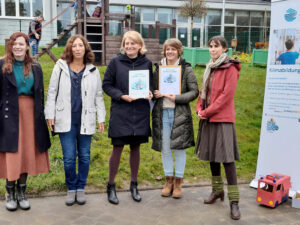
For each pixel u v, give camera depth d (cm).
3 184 401
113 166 379
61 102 353
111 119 370
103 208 366
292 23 390
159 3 1986
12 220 332
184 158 396
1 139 332
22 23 1549
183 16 1694
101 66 966
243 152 567
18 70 337
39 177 424
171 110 380
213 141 357
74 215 347
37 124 344
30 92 342
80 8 945
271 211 367
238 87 912
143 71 358
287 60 397
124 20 1009
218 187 383
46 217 341
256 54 1197
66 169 362
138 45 364
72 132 359
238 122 700
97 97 375
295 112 396
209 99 361
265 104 421
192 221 341
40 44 1506
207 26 2086
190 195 408
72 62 361
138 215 352
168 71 374
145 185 433
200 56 1095
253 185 434
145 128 370
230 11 2192
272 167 419
